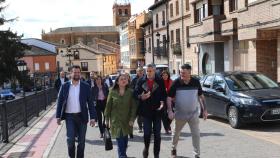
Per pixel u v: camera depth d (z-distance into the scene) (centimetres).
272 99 1227
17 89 6381
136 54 7712
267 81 1391
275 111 1218
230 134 1162
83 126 822
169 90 838
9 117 1255
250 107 1223
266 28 1989
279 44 2097
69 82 822
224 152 916
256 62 2328
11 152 1009
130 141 1120
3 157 946
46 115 1955
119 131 800
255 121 1229
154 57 5456
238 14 2305
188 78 833
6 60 5928
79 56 10106
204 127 1317
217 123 1405
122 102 804
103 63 10600
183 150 961
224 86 1381
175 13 4269
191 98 834
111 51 12306
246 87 1349
